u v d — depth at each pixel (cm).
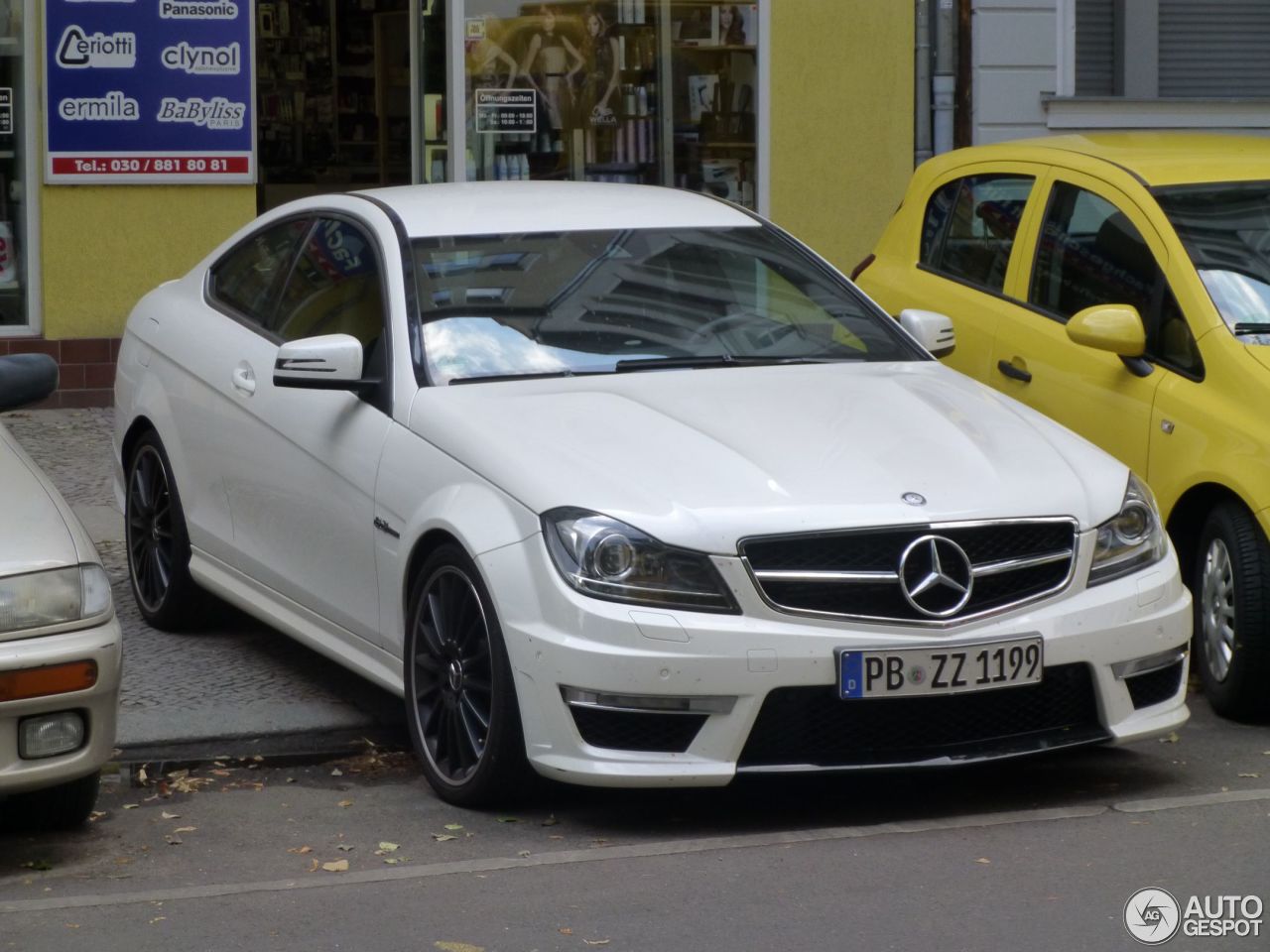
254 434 755
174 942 497
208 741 696
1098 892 525
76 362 1344
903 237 978
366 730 717
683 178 1493
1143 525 626
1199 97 1639
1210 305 762
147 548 864
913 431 639
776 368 702
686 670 561
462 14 1434
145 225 1351
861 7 1505
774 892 529
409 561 642
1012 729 596
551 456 604
